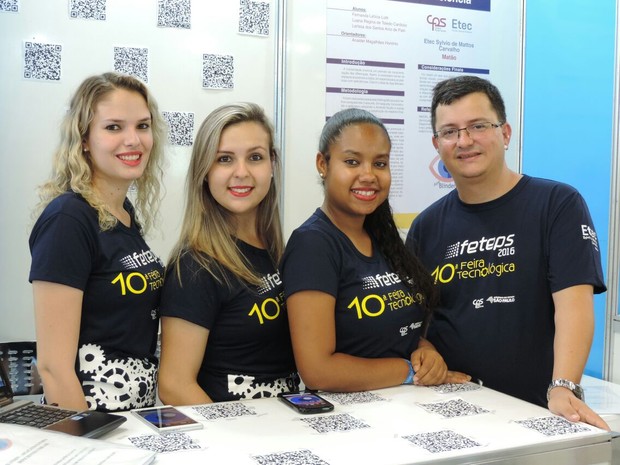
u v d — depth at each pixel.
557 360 1.71
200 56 2.81
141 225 1.88
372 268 1.74
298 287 1.62
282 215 2.98
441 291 1.97
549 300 1.88
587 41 3.12
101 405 1.56
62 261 1.51
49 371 1.51
